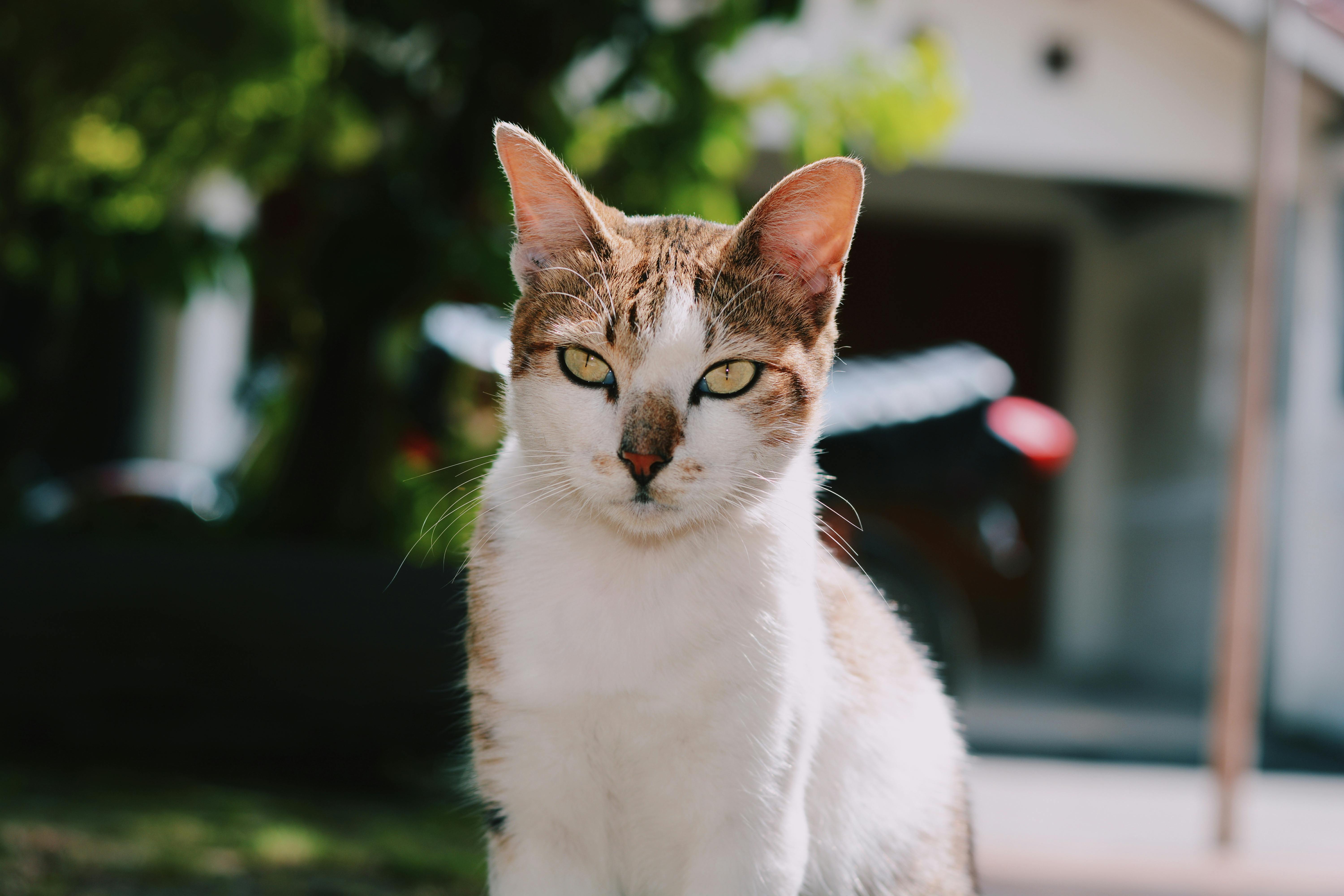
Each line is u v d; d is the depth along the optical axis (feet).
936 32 17.13
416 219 13.53
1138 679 25.43
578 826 6.07
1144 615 25.49
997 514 17.70
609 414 6.04
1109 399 27.55
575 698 5.82
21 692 12.92
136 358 24.54
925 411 17.60
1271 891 11.03
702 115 14.42
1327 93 20.36
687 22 13.99
